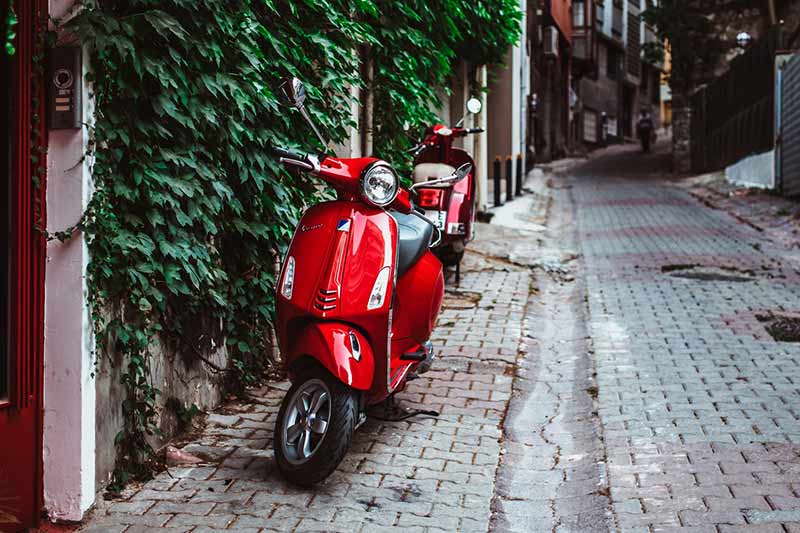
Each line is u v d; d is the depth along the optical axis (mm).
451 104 13406
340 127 6074
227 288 5035
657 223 15070
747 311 7934
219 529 3770
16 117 3549
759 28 27062
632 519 3857
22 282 3627
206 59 4410
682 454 4574
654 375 6016
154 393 4270
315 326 4102
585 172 29719
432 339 6977
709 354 6520
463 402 5551
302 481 4066
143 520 3848
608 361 6410
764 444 4676
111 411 4086
